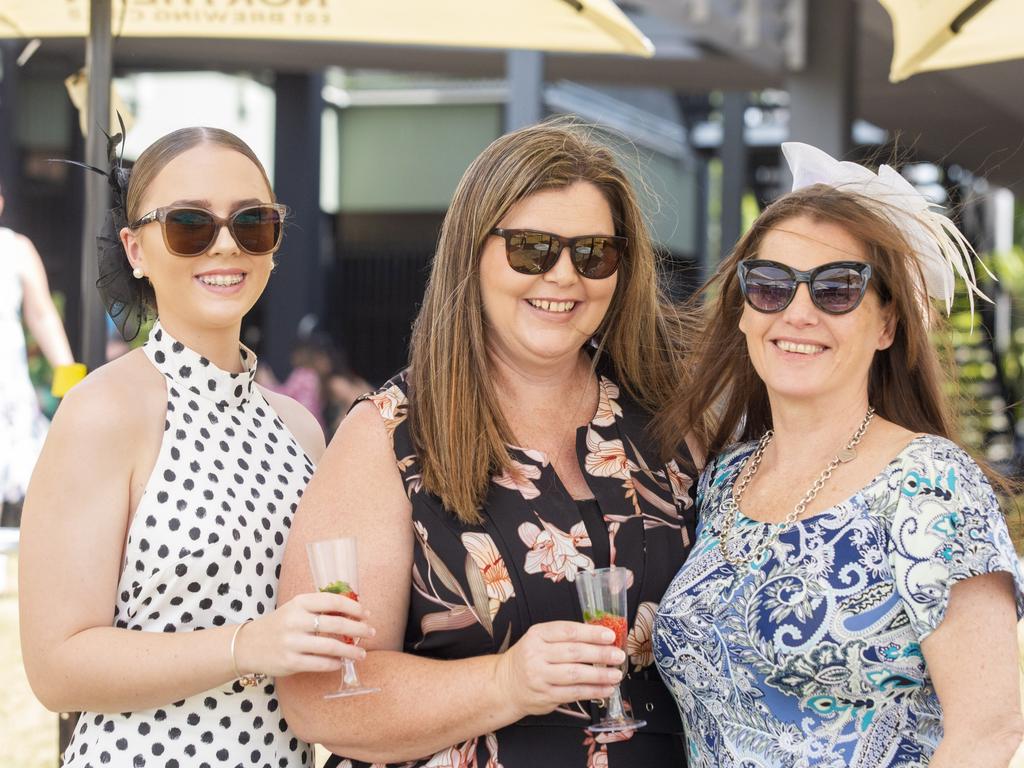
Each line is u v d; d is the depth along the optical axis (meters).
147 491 2.13
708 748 2.15
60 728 3.14
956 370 2.29
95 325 3.39
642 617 2.26
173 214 2.17
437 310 2.27
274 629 1.95
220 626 2.12
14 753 4.44
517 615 2.17
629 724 2.12
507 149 2.26
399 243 15.17
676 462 2.45
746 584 2.10
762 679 2.06
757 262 2.13
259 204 2.24
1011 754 1.84
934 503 1.96
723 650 2.10
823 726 2.01
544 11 4.32
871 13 7.69
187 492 2.15
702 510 2.37
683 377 2.54
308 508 2.22
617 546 2.27
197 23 4.45
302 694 2.13
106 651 2.02
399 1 4.39
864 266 2.08
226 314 2.21
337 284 14.82
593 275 2.24
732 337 2.39
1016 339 13.45
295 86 12.19
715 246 19.27
